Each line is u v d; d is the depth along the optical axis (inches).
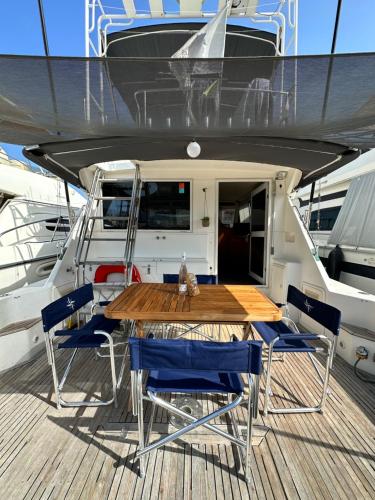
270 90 51.6
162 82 49.1
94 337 75.7
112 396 74.4
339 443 59.1
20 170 186.4
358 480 50.8
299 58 42.1
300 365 90.8
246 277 194.1
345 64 43.4
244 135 71.2
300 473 52.0
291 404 71.3
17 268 162.7
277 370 87.7
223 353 45.4
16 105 56.8
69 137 72.7
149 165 135.3
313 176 111.4
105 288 124.1
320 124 64.1
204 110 59.5
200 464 53.6
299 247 135.0
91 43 95.3
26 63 43.4
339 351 97.7
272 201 154.0
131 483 49.8
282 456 55.7
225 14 74.9
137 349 46.9
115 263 121.2
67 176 112.0
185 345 45.6
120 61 42.9
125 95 53.6
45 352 99.1
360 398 74.3
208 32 75.4
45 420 65.4
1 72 45.9
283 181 152.0
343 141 73.5
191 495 47.9
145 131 69.2
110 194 155.3
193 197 152.0
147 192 153.5
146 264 141.5
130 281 120.6
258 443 58.7
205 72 46.6
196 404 70.7
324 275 113.4
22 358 91.7
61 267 121.9
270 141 73.8
